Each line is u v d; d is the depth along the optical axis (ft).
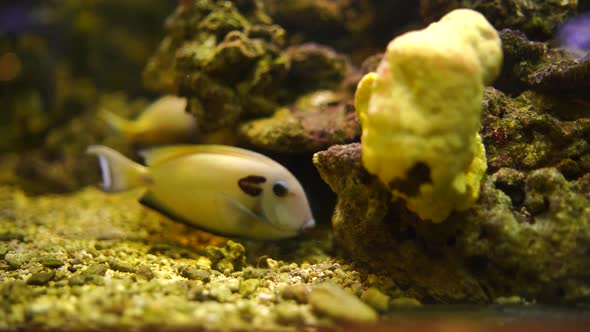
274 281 1.15
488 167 1.13
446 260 1.05
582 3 1.47
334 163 1.09
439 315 0.99
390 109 0.96
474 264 1.04
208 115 1.43
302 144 1.35
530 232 1.02
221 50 1.39
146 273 1.12
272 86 1.47
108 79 3.03
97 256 1.25
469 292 1.04
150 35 2.98
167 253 1.29
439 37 0.97
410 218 1.06
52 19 3.11
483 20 1.01
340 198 1.12
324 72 1.56
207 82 1.41
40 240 1.38
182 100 1.66
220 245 1.37
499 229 1.02
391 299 1.08
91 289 1.04
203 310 0.98
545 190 1.04
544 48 1.27
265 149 1.38
